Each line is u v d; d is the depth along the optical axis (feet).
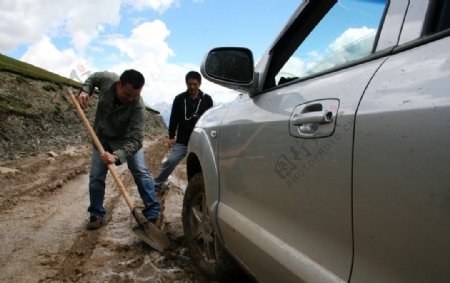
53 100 52.54
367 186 3.96
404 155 3.55
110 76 13.35
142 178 14.01
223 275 9.23
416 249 3.41
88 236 13.30
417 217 3.38
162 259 11.31
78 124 51.88
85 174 24.82
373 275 3.95
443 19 4.08
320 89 5.29
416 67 3.87
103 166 13.73
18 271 10.58
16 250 11.98
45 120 44.37
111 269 10.75
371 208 3.91
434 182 3.24
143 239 11.91
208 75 7.43
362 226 4.05
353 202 4.17
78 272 10.52
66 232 13.70
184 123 18.10
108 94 13.10
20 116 40.50
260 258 6.23
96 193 13.89
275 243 5.77
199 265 10.14
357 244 4.17
